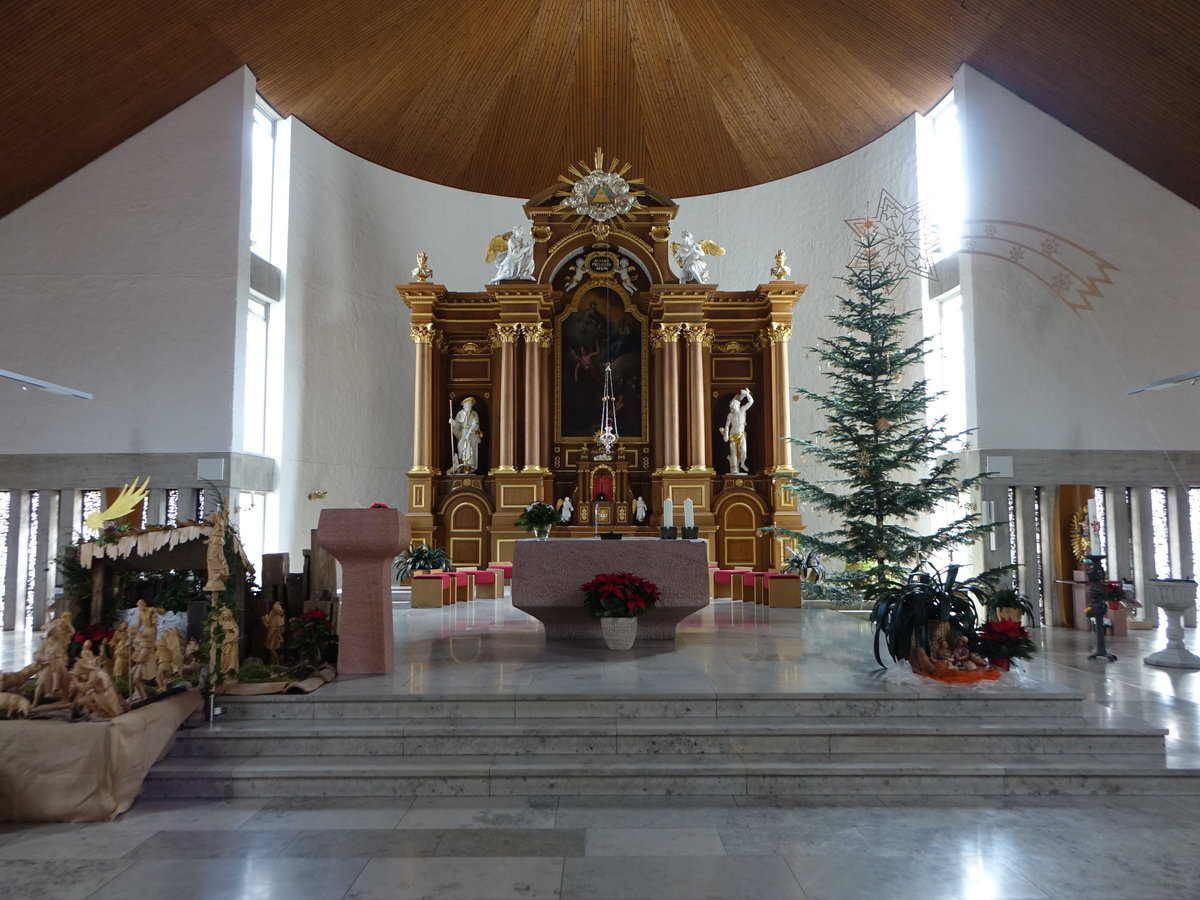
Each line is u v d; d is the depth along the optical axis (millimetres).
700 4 14430
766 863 4199
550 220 16016
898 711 5902
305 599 7367
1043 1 10562
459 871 4109
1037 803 5055
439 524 15336
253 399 13992
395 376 16453
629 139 16844
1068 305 12461
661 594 8320
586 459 15680
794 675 6629
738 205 17234
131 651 5555
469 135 16422
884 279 11984
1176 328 12289
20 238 12672
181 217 12781
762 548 15188
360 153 15961
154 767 5305
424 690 6082
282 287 14422
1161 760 5398
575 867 4148
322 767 5266
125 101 12086
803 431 16422
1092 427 12398
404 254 16641
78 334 12609
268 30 12469
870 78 14359
